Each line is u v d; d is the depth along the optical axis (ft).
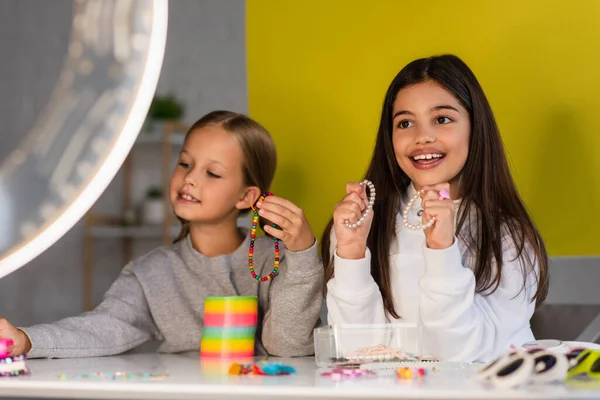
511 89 5.23
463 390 2.32
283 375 2.91
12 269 3.34
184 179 4.84
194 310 4.76
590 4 5.06
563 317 5.17
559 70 5.13
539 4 5.16
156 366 3.52
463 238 4.21
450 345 3.68
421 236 4.35
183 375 2.96
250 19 5.95
